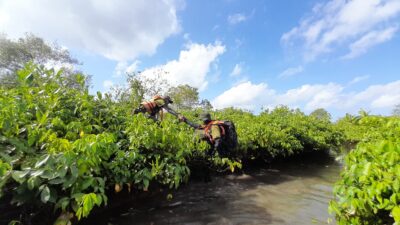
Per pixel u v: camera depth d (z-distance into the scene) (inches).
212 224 163.8
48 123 149.1
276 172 324.2
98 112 186.4
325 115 644.7
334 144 516.4
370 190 96.0
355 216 109.0
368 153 113.3
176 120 272.1
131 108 274.2
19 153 124.3
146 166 183.2
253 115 431.5
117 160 153.1
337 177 311.0
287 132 381.7
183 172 186.7
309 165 399.2
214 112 416.2
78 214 106.7
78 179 119.6
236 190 234.2
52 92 169.9
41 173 108.7
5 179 104.2
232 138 240.2
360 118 135.3
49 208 131.2
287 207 196.4
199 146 229.1
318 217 177.6
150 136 180.4
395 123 121.8
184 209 185.2
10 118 129.0
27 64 169.0
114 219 164.2
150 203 192.1
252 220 171.0
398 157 97.9
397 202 91.7
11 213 123.3
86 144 118.5
